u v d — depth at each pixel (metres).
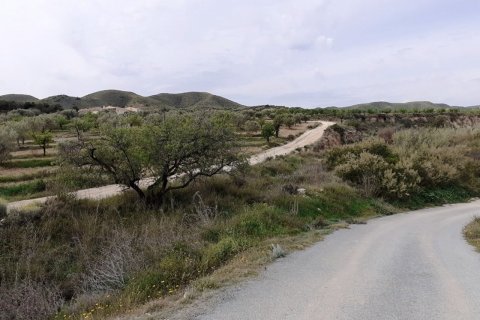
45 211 14.42
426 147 32.78
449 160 30.02
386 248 10.30
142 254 9.37
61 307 7.79
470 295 6.09
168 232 11.41
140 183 20.42
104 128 16.86
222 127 17.91
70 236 13.40
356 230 13.70
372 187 21.69
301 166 29.64
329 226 14.23
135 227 12.71
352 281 6.95
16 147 48.75
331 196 18.64
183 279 7.70
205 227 11.84
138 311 5.80
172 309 5.70
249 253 9.25
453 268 8.03
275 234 12.12
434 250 10.14
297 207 15.52
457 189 27.45
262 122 75.00
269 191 17.89
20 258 11.23
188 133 16.91
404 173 23.47
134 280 7.89
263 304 5.71
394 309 5.45
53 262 11.60
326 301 5.81
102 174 17.45
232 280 7.08
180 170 17.58
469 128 44.84
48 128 67.56
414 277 7.25
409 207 21.97
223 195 17.50
